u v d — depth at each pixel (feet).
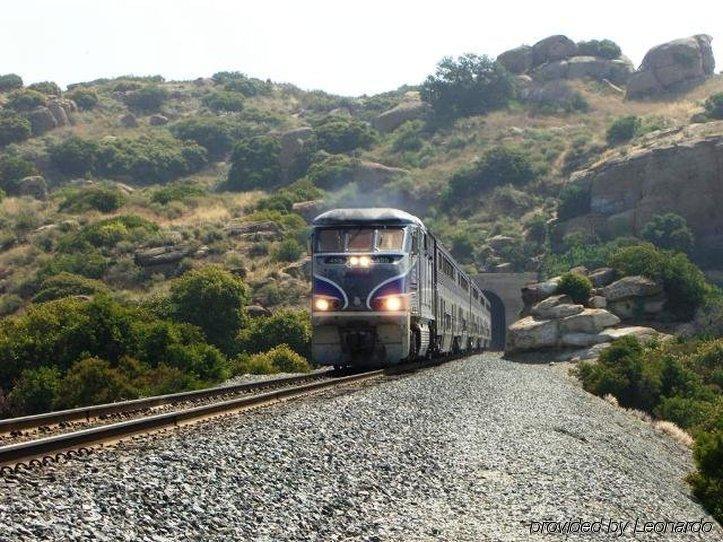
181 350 166.09
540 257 397.60
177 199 438.40
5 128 647.15
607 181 400.47
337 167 525.75
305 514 31.91
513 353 204.64
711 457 73.15
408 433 51.70
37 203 445.78
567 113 595.47
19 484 28.63
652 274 215.31
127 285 316.60
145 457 34.01
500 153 491.72
